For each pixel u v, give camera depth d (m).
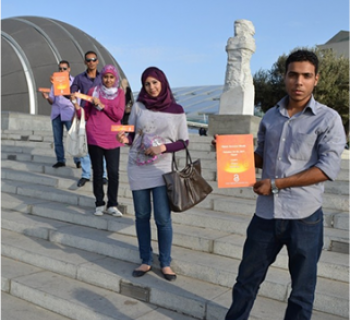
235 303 2.57
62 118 6.93
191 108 35.81
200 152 6.86
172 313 3.33
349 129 23.88
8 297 3.91
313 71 2.29
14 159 8.35
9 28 18.47
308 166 2.37
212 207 4.98
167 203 3.54
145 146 3.52
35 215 5.59
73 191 6.16
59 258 4.21
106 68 4.71
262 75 24.38
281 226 2.37
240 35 9.83
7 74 16.91
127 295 3.63
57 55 18.00
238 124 9.10
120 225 4.71
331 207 4.64
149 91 3.52
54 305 3.61
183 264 3.75
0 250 4.71
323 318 2.97
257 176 5.86
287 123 2.41
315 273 2.36
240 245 3.85
